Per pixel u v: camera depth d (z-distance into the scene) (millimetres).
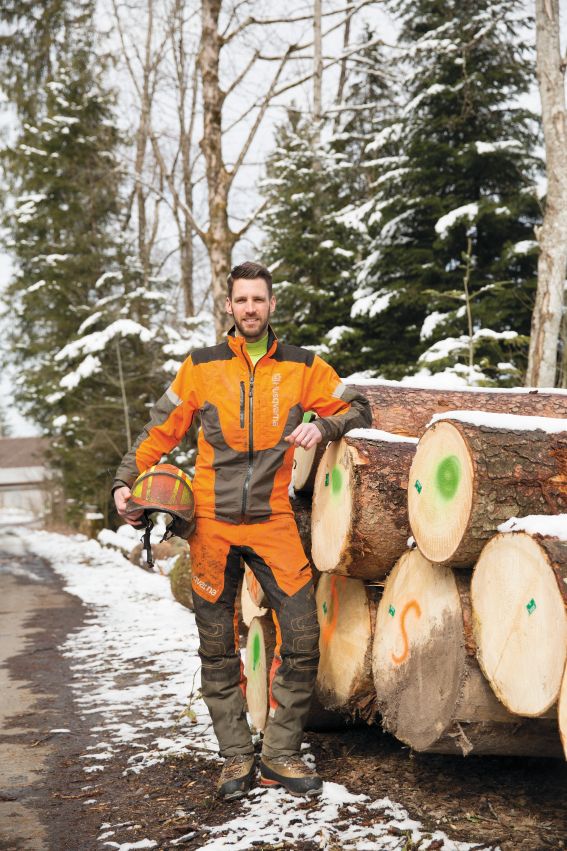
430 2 11219
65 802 2980
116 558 13977
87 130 20609
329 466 3174
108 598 8883
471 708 2484
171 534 3098
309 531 3568
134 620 7203
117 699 4477
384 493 2928
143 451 3080
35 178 21016
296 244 12758
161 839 2592
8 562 14789
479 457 2408
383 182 11070
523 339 8258
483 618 2410
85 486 19219
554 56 8023
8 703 4512
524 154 10172
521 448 2473
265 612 3818
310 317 12891
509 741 2557
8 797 3051
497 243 10547
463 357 9211
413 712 2725
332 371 3125
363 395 3209
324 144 13289
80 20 20734
